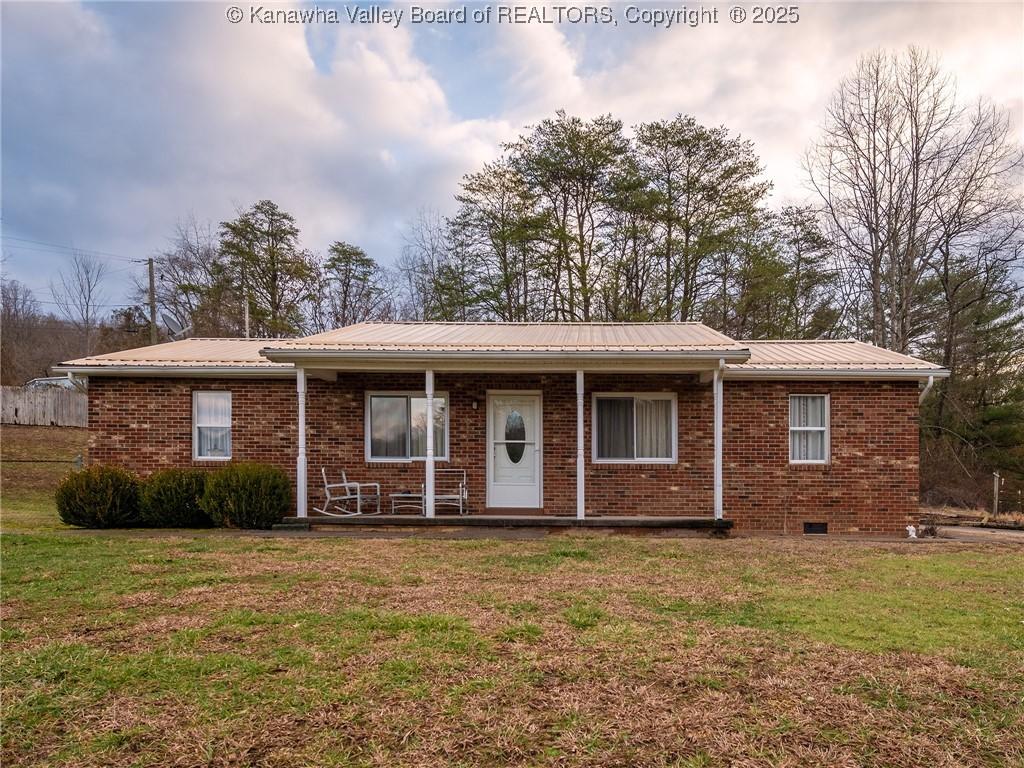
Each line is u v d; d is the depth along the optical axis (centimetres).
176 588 652
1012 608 589
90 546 902
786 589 658
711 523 1056
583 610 569
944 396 2514
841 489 1194
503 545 927
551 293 2636
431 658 450
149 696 389
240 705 377
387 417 1255
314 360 1084
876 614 566
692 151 2550
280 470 1159
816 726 353
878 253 2320
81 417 2697
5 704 377
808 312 2772
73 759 320
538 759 320
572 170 2552
